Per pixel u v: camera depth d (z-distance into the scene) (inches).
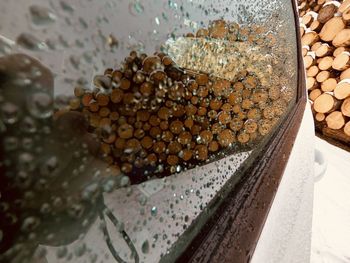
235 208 7.1
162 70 6.1
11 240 3.5
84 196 4.4
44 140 3.9
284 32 13.8
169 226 5.5
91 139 4.6
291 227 9.4
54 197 4.0
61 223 4.0
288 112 13.5
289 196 10.1
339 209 24.8
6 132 3.5
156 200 5.6
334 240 21.0
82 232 4.2
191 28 7.0
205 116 7.5
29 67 3.7
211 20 7.7
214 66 7.9
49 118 4.0
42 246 3.7
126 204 5.0
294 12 17.1
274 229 8.0
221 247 5.8
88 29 4.5
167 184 6.0
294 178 11.2
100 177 4.7
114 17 5.0
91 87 4.6
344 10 42.0
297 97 15.8
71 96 4.3
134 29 5.4
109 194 4.8
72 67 4.3
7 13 3.5
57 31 4.0
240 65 9.0
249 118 9.3
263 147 10.2
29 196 3.7
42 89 3.8
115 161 5.1
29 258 3.6
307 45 48.6
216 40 8.0
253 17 10.1
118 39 5.1
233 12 8.8
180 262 5.1
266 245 7.2
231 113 8.4
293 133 13.1
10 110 3.5
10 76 3.5
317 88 46.3
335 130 42.7
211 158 7.6
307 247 10.5
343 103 40.8
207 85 7.5
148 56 5.7
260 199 8.1
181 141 6.7
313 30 48.3
